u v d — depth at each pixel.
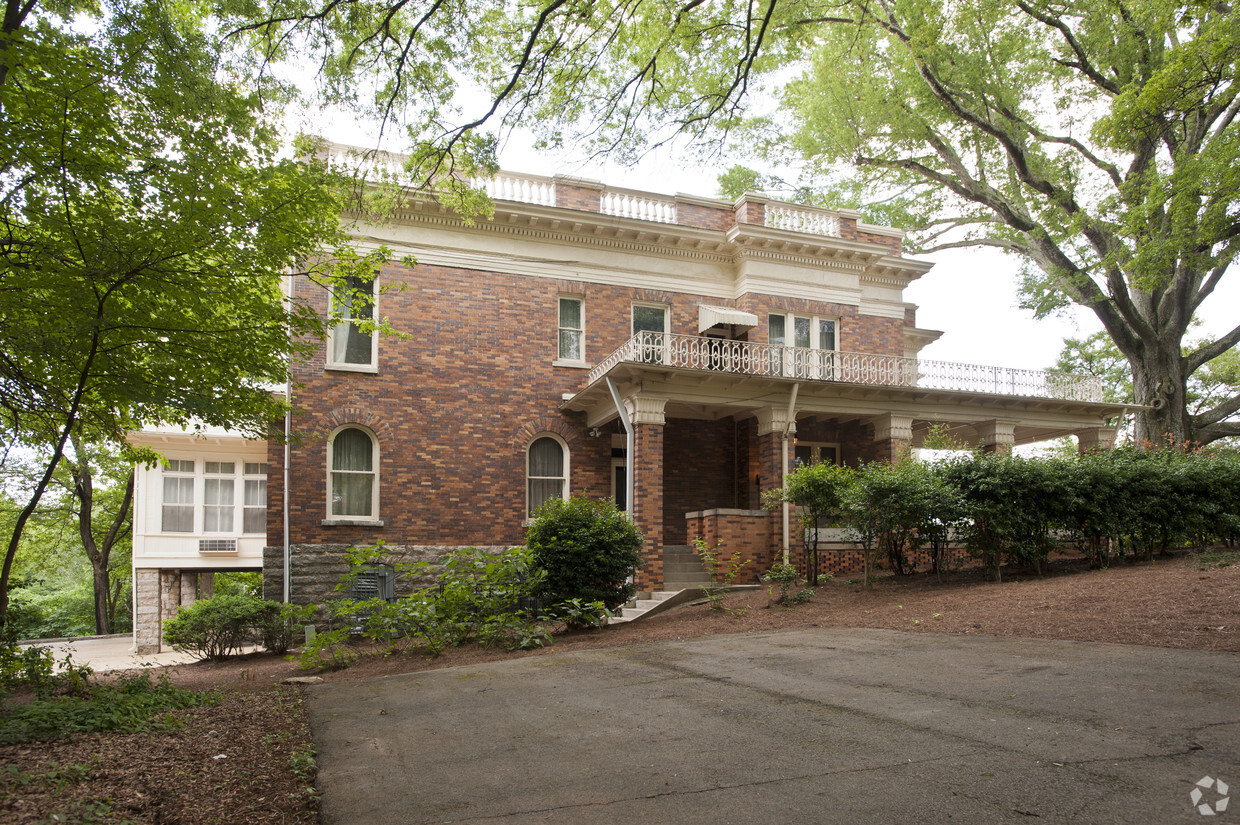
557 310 19.81
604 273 20.33
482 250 19.30
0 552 36.31
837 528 18.38
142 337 9.56
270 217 10.22
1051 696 6.35
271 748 6.21
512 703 7.61
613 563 13.87
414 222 18.78
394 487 17.84
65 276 8.59
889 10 20.27
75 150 8.35
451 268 19.02
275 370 11.22
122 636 29.72
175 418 11.39
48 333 8.39
